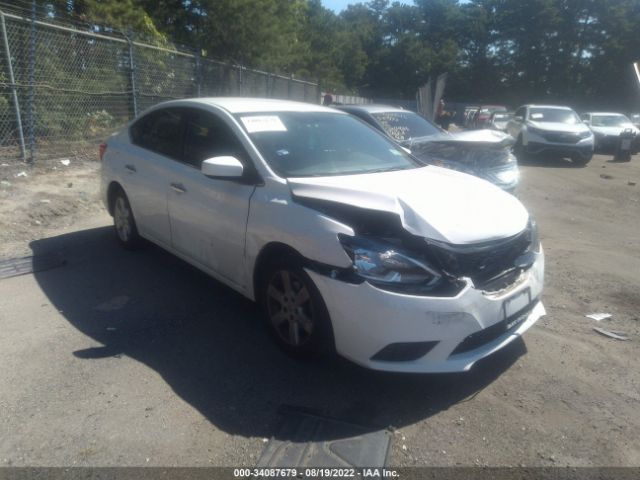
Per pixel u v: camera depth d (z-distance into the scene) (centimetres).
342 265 318
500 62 6241
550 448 294
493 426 311
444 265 317
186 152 466
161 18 1551
